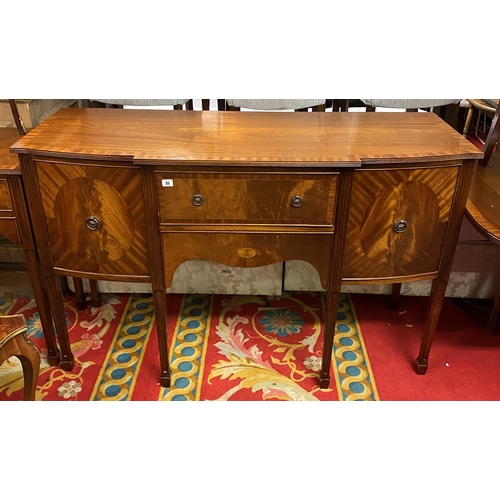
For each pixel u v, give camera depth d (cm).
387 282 162
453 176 148
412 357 191
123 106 242
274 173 142
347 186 143
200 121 172
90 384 177
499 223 157
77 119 171
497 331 205
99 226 153
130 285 216
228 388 176
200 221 149
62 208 152
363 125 170
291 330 205
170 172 142
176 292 214
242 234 151
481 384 179
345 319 211
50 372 183
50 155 143
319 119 176
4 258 217
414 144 151
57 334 183
